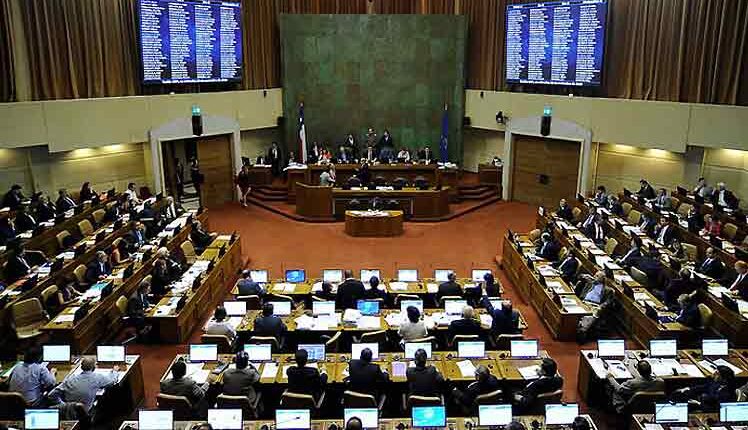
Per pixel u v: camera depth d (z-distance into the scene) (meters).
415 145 23.58
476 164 24.38
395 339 9.91
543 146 21.11
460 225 19.09
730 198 16.62
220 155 21.23
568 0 18.94
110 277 12.16
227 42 20.27
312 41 22.47
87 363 7.91
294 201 21.03
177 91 19.94
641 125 18.39
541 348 10.82
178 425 6.98
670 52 17.70
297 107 23.00
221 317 9.49
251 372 7.82
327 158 21.62
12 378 7.75
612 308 11.46
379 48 22.66
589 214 16.08
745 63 16.52
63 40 17.12
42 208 15.61
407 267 15.22
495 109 22.17
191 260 14.16
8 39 15.95
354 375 7.72
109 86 18.22
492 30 21.84
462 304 10.45
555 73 19.81
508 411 6.98
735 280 11.81
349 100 23.11
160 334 10.77
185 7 18.86
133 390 8.70
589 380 8.90
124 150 19.47
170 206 16.80
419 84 22.98
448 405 8.28
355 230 17.73
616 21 18.81
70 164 18.31
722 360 8.79
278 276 14.47
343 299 10.78
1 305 10.15
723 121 16.81
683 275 11.16
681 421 7.14
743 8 16.23
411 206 19.48
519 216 20.20
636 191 19.75
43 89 16.88
